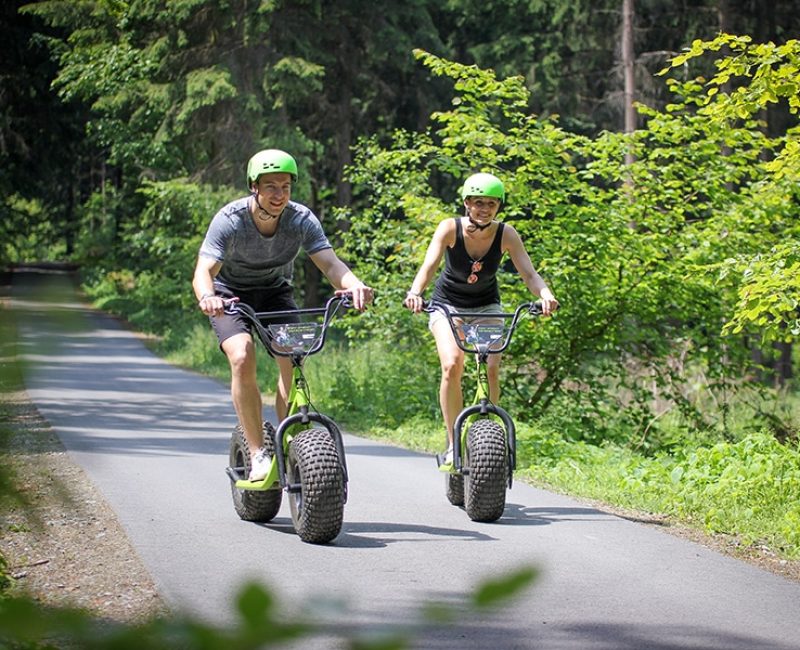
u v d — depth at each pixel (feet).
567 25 340.80
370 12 324.80
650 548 65.72
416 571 57.47
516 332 134.92
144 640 9.19
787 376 257.34
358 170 156.04
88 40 319.27
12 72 366.02
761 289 86.63
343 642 9.48
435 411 147.02
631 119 289.33
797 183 128.16
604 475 95.14
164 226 338.75
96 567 56.18
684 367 145.69
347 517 73.31
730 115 86.48
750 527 74.08
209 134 301.02
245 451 68.33
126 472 89.25
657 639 46.96
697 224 137.49
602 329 138.41
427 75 343.67
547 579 9.66
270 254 66.03
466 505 72.79
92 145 406.82
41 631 9.41
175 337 290.35
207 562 57.93
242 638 8.78
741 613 51.88
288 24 303.89
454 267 76.48
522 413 140.26
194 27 298.76
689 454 108.78
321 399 166.61
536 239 136.36
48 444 13.56
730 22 289.33
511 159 144.46
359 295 64.34
